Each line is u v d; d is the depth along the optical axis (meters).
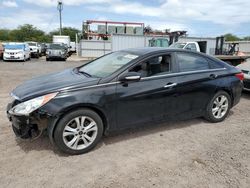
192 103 4.82
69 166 3.51
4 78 11.20
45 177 3.24
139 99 4.17
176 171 3.42
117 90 3.98
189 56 4.87
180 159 3.74
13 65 18.36
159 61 4.46
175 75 4.56
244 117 5.71
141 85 4.19
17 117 3.62
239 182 3.21
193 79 4.72
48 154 3.80
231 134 4.70
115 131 4.17
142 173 3.37
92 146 3.93
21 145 4.05
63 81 4.02
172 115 4.64
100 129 3.96
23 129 3.68
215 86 5.03
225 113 5.35
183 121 5.30
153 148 4.07
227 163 3.64
